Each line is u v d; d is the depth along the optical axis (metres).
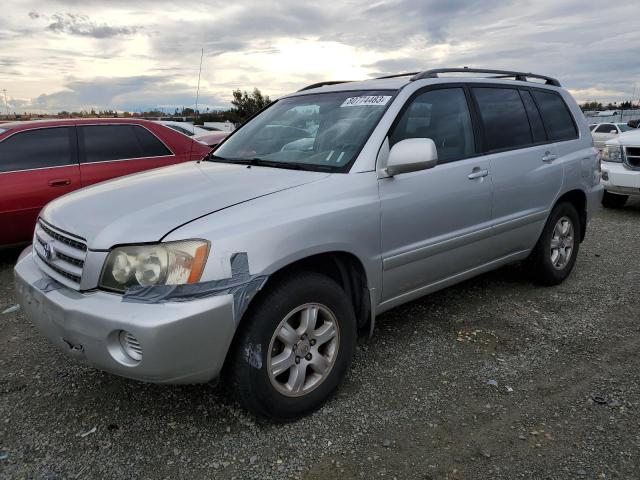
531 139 4.29
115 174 5.84
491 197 3.77
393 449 2.51
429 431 2.64
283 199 2.66
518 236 4.14
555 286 4.73
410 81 3.49
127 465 2.42
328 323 2.81
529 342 3.62
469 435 2.61
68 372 3.24
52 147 5.56
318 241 2.66
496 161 3.83
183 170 3.42
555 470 2.35
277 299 2.53
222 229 2.39
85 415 2.79
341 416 2.78
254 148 3.62
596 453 2.46
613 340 3.64
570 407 2.83
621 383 3.07
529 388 3.03
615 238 6.70
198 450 2.52
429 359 3.38
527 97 4.38
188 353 2.28
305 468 2.39
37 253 2.90
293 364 2.67
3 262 5.68
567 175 4.50
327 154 3.17
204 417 2.77
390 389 3.03
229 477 2.34
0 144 5.30
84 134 5.77
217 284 2.31
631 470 2.34
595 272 5.18
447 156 3.54
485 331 3.79
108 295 2.34
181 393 3.00
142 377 2.30
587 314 4.10
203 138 8.35
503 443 2.54
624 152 8.30
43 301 2.55
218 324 2.32
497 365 3.30
